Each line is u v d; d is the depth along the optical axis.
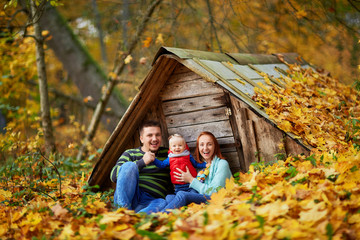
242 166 4.56
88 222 3.08
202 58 4.76
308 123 4.27
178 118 4.93
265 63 6.08
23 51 9.78
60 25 8.78
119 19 9.37
